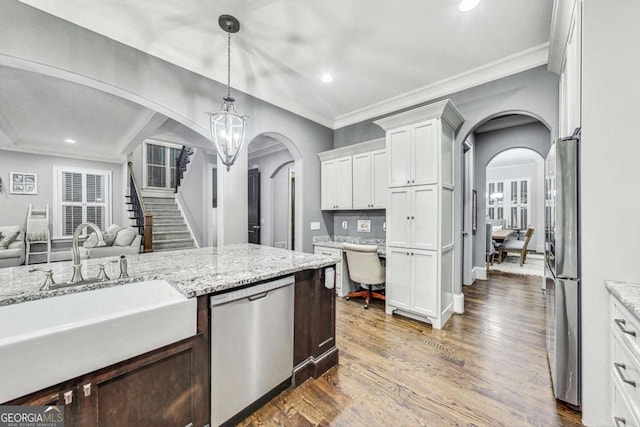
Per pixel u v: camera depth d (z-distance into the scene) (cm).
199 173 738
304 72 313
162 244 589
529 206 894
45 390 97
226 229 324
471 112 321
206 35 249
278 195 643
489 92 307
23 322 126
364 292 382
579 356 164
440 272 290
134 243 500
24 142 557
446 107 286
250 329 163
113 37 236
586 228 154
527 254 813
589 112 152
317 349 206
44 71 213
